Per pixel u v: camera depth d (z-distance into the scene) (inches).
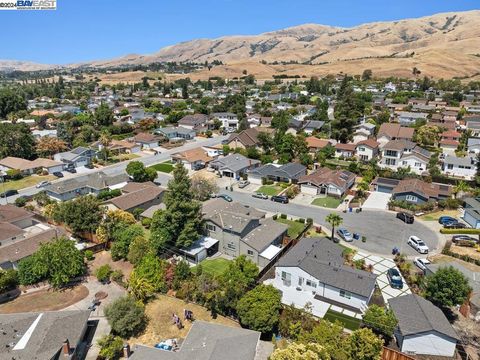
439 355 1173.7
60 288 1567.4
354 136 3934.5
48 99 7691.9
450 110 5241.1
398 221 2181.3
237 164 3058.6
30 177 3068.4
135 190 2491.4
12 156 3479.3
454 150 3634.4
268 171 2883.9
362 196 2554.1
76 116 5226.4
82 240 1957.4
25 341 1120.8
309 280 1488.7
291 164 2992.1
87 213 1921.8
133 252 1686.8
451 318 1352.1
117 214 2005.4
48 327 1179.3
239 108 5679.1
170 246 1772.9
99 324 1342.3
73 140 4109.3
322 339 1110.4
